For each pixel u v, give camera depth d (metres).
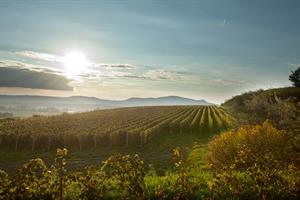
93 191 6.92
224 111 80.44
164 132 46.28
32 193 6.54
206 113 74.94
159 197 7.67
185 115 68.94
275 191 7.81
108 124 50.56
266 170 7.88
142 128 40.91
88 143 36.44
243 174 8.57
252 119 32.53
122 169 6.98
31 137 35.69
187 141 38.62
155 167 23.23
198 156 23.78
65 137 36.22
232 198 7.72
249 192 7.86
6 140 36.09
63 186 6.84
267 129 15.77
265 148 14.47
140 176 7.13
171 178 8.58
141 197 7.02
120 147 36.12
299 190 7.90
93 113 81.94
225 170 8.36
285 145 15.39
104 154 32.16
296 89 67.44
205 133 45.41
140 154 31.53
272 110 33.81
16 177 6.48
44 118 66.50
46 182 6.70
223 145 14.76
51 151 34.56
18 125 49.75
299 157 14.96
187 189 7.88
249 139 14.94
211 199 7.68
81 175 7.13
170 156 29.16
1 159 30.16
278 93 64.44
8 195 6.33
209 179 8.73
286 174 9.07
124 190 7.49
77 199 7.07
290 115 29.91
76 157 30.52
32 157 31.22
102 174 7.13
